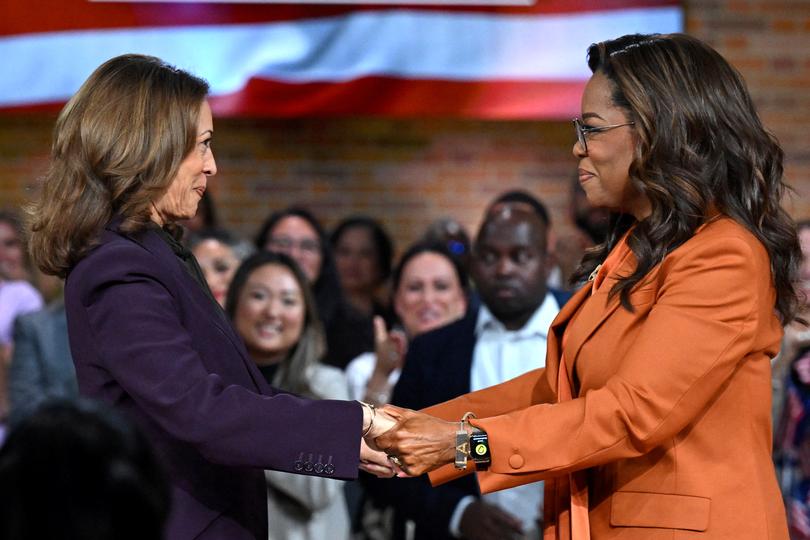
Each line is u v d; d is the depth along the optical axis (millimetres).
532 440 7246
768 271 7387
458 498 11734
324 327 17672
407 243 23828
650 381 7016
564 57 22125
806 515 14398
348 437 7133
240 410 6906
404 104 22250
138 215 7227
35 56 21844
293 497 11633
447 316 15234
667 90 7285
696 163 7242
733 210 7328
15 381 16797
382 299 21156
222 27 22062
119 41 21906
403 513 11961
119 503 3799
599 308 7578
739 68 23203
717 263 7105
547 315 12062
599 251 8305
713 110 7297
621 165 7496
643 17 21984
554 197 23781
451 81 22188
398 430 7395
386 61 22219
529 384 8555
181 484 7125
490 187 23828
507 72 22156
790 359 14852
